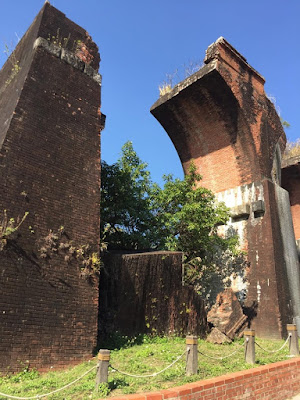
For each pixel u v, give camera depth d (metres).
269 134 16.52
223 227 15.70
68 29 10.76
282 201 15.38
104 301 10.09
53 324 7.74
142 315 10.12
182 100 15.95
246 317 12.16
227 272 14.88
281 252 14.14
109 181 14.28
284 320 12.86
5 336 6.93
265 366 7.54
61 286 8.13
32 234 7.94
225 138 16.06
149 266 10.64
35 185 8.33
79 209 9.11
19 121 8.48
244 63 15.81
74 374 6.89
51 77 9.59
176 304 10.80
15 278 7.38
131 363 7.48
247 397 6.56
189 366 6.54
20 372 6.94
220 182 16.47
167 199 14.48
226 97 14.98
